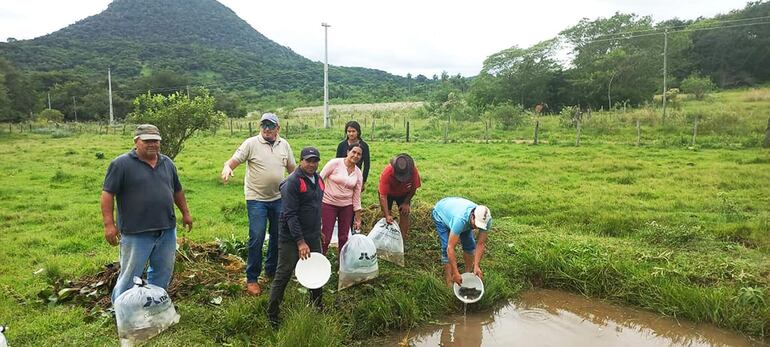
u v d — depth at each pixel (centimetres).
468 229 579
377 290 571
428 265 662
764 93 4109
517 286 621
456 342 504
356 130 666
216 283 577
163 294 470
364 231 742
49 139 3130
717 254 689
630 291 590
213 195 1181
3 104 4606
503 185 1262
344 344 488
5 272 636
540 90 4609
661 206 975
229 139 2853
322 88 10931
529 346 498
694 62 5928
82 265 656
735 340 505
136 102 1346
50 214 987
